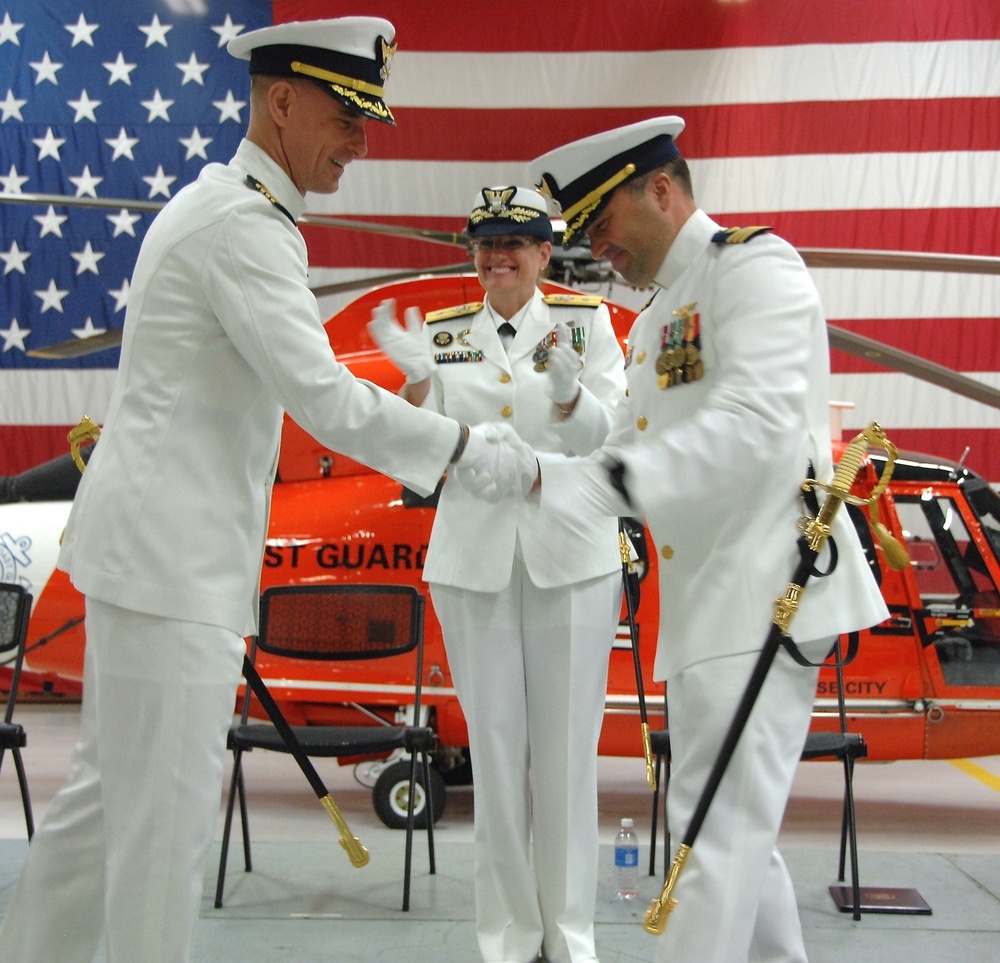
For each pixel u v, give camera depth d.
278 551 4.69
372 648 3.84
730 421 1.69
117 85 8.32
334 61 1.96
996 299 8.02
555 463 1.79
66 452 8.12
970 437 7.99
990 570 4.83
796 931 1.99
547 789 2.57
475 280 4.70
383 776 4.48
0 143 8.30
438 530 2.66
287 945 2.97
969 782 5.86
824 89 8.16
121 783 1.88
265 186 1.97
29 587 4.93
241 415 1.96
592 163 1.96
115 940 1.87
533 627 2.56
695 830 1.73
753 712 1.76
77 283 8.23
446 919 3.19
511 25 8.28
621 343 4.62
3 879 3.43
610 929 3.09
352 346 4.92
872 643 4.69
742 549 1.82
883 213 8.09
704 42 8.24
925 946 3.05
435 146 8.27
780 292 1.79
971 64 8.08
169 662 1.86
